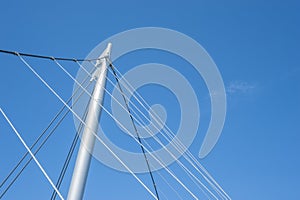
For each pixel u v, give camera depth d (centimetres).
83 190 1149
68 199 1110
